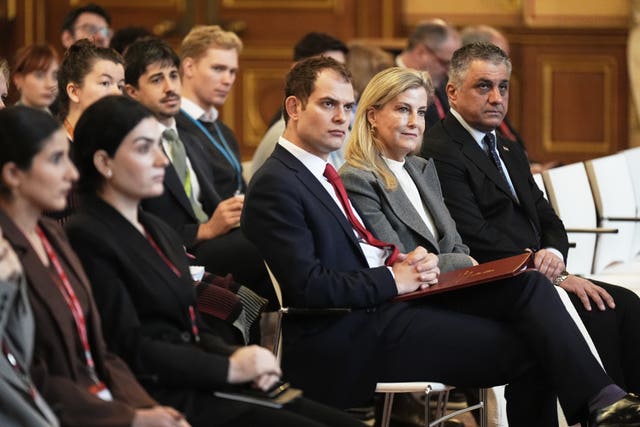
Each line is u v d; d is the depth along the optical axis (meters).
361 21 19.22
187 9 19.12
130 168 5.95
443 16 19.16
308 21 19.27
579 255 11.24
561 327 7.43
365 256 7.67
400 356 7.48
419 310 7.60
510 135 13.68
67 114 8.70
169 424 5.36
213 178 10.44
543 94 19.25
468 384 7.57
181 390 5.98
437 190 8.72
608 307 8.63
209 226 8.98
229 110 19.38
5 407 5.15
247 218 7.46
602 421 7.16
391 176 8.27
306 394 7.41
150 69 9.40
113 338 5.86
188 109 10.72
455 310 7.80
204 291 7.80
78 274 5.70
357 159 8.27
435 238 8.45
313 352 7.40
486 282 7.68
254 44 19.31
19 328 5.22
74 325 5.57
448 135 9.33
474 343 7.51
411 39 13.54
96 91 8.56
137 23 19.14
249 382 6.00
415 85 8.33
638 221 11.64
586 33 19.11
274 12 19.27
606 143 19.25
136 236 6.04
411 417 10.30
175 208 9.12
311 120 7.60
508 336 7.57
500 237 9.00
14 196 5.54
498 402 8.35
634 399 7.20
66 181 5.59
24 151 5.47
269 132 10.66
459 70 9.37
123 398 5.62
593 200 11.59
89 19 13.46
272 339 9.02
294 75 7.70
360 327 7.45
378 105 8.32
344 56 12.93
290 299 7.41
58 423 5.29
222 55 10.70
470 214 9.05
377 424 9.88
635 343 8.63
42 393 5.32
